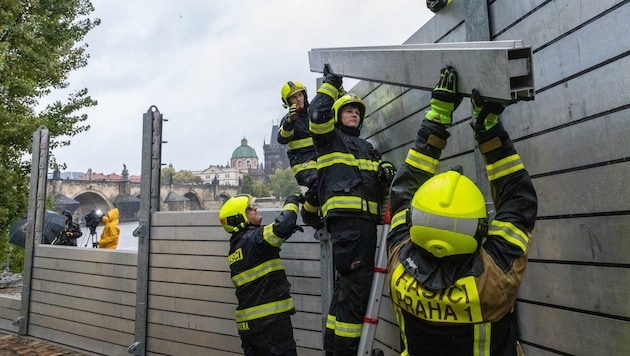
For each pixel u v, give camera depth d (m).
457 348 1.33
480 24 2.25
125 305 5.39
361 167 2.44
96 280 5.77
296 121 3.22
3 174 11.45
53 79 13.12
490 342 1.30
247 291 3.23
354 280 2.30
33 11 12.91
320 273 3.71
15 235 7.68
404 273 1.44
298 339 3.89
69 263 6.18
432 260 1.37
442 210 1.29
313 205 3.12
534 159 1.98
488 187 2.19
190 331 4.71
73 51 13.87
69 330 6.05
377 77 2.03
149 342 5.03
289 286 3.32
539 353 1.96
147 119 5.31
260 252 3.18
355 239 2.31
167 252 4.98
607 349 1.61
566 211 1.80
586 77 1.69
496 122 1.47
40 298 6.56
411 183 1.63
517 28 2.05
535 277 1.98
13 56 11.32
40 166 7.12
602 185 1.63
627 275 1.54
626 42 1.52
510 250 1.33
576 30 1.73
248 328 3.20
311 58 2.64
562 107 1.81
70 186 52.28
